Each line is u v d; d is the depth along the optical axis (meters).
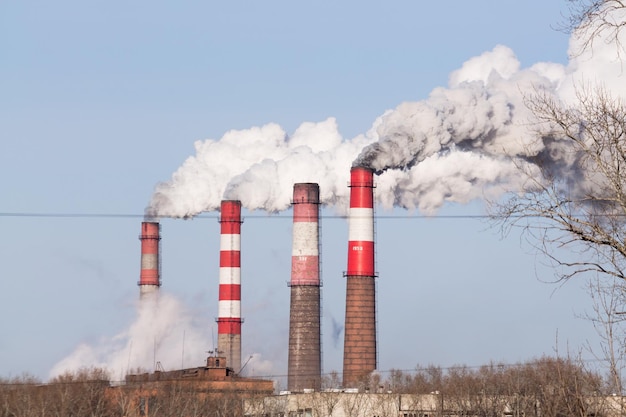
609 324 55.12
